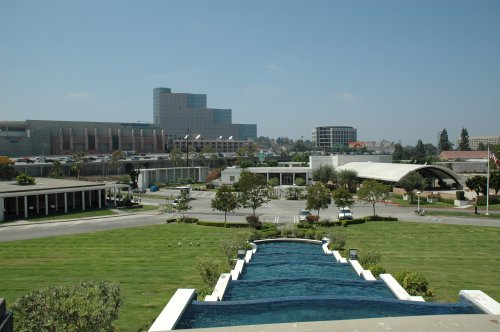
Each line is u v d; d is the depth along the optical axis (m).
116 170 186.50
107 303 18.48
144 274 39.22
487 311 22.56
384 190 73.81
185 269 41.03
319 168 133.50
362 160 151.25
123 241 56.12
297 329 18.03
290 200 104.44
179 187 134.00
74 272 40.12
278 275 35.78
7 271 40.69
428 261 44.44
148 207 93.44
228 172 139.88
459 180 120.69
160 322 21.39
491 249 50.84
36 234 61.94
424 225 68.50
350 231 63.09
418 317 19.41
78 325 16.80
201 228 66.31
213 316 22.95
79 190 89.12
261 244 54.66
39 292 17.81
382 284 30.84
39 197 91.94
